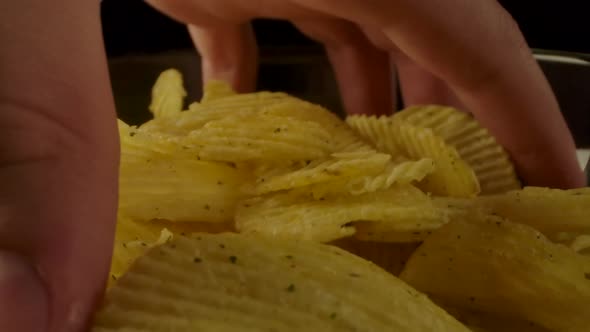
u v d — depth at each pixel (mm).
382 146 165
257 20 277
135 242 130
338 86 229
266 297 106
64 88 92
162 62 224
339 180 141
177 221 147
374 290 112
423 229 139
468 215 140
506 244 134
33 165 87
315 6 178
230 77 228
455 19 170
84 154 93
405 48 178
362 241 147
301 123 152
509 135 182
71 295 90
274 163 150
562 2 274
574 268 130
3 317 83
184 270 109
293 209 139
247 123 150
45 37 92
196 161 148
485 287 134
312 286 108
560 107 197
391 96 232
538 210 146
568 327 131
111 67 214
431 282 137
